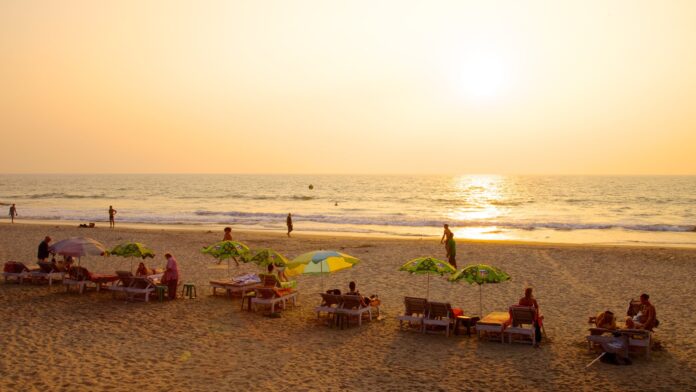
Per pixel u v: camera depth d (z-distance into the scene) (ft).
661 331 45.93
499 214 201.16
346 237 115.65
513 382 33.88
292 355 38.78
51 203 264.72
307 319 49.14
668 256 86.48
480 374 35.24
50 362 36.42
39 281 63.31
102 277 59.11
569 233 134.92
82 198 314.96
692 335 44.65
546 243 106.22
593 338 38.32
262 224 156.15
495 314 46.19
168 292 55.98
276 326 46.52
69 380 33.17
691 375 35.12
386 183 619.67
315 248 96.12
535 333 41.81
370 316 48.60
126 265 77.61
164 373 34.68
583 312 52.60
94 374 34.27
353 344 41.65
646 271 74.43
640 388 32.89
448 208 237.04
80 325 45.62
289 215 118.32
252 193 379.76
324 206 249.34
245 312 51.08
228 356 38.32
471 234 132.26
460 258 85.51
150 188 473.67
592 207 240.53
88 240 56.39
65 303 53.47
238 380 33.65
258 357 38.19
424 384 33.42
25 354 37.99
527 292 43.27
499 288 63.72
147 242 102.73
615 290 62.80
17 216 177.06
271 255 54.29
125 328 45.01
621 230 142.10
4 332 43.27
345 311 46.37
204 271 73.31
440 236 126.11
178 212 199.21
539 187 487.61
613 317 40.60
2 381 32.81
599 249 95.04
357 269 75.15
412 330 45.65
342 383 33.42
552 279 69.15
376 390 32.32
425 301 44.68
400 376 34.78
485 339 43.19
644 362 37.78
